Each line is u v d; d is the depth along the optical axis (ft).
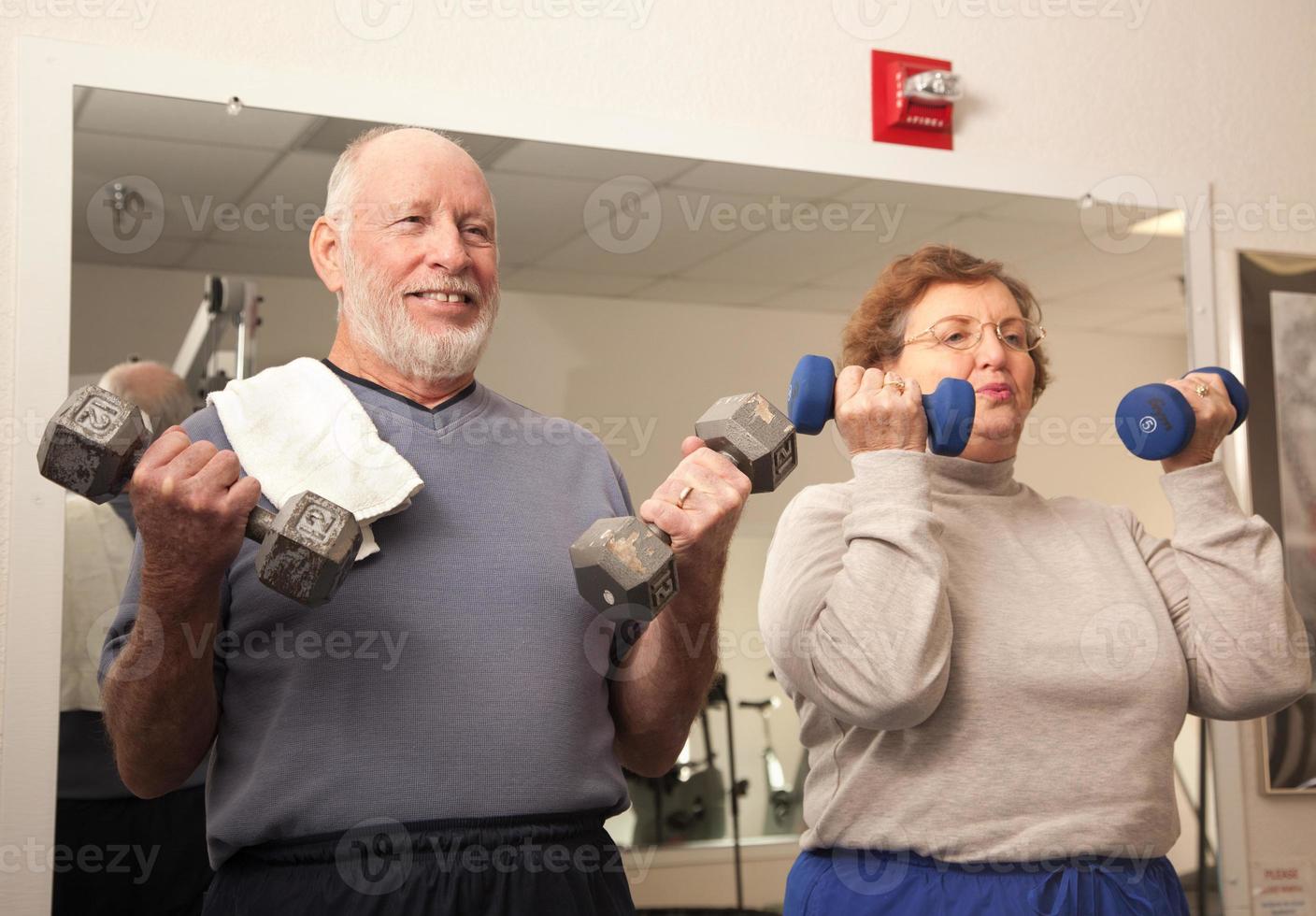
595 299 6.99
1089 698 4.76
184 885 5.75
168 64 6.30
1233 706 5.22
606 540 3.70
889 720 4.56
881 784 4.78
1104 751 4.74
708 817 6.69
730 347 7.22
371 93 6.64
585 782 4.29
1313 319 8.69
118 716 4.00
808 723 5.17
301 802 3.98
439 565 4.28
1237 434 8.43
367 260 4.68
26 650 5.77
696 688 4.56
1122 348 8.16
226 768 4.16
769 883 6.73
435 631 4.19
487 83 6.95
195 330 6.17
